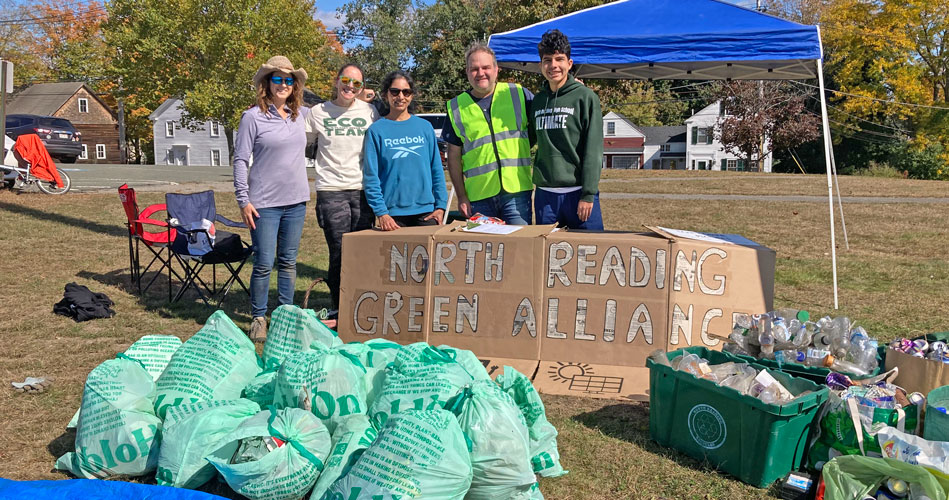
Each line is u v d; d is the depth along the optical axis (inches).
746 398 118.2
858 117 1534.2
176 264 302.8
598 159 188.2
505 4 1204.5
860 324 219.5
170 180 708.0
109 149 2086.6
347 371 117.9
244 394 130.4
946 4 1376.7
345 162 200.4
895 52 1465.3
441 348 131.1
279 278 202.1
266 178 192.4
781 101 1510.8
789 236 416.5
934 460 105.0
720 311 170.4
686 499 116.5
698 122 2112.5
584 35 249.0
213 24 1140.5
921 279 289.9
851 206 573.6
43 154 514.0
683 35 243.6
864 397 119.1
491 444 104.7
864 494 105.1
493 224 188.1
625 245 171.9
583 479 122.8
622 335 171.6
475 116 199.0
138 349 140.5
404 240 180.7
